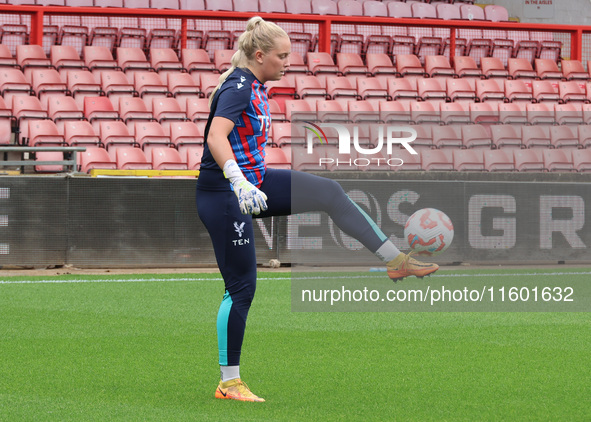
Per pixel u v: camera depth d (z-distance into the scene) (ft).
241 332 43.45
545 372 51.88
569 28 214.48
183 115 168.66
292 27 232.32
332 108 178.70
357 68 202.69
